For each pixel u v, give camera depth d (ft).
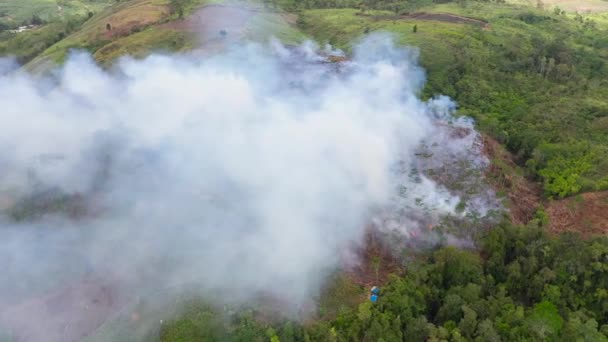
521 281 165.78
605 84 343.67
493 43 387.75
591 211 204.64
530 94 313.32
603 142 253.24
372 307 153.89
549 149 244.63
